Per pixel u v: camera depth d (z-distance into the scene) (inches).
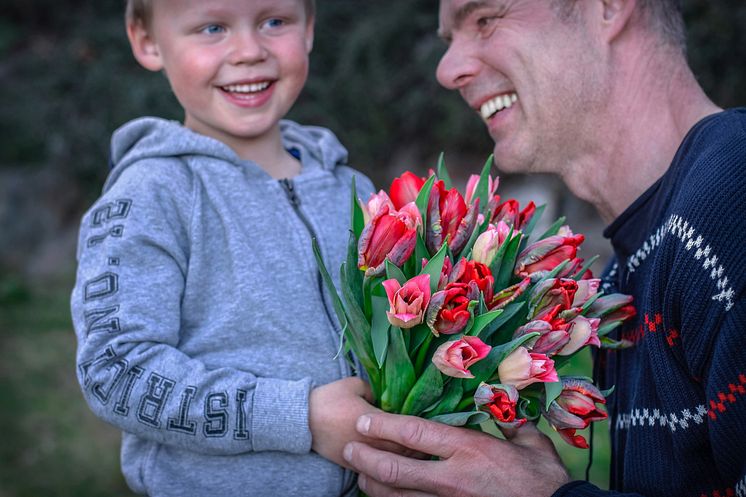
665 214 56.0
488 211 57.7
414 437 55.0
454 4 66.7
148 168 64.2
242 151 69.7
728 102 200.7
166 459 60.7
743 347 46.5
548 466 56.3
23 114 255.0
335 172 73.8
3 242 240.8
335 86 235.9
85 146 247.1
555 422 53.1
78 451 147.1
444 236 54.1
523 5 63.3
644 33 62.1
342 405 57.6
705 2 204.4
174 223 62.7
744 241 47.3
